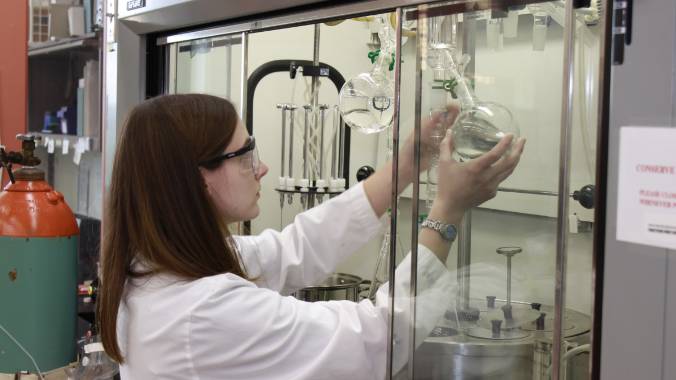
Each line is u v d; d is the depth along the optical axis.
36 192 1.71
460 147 1.06
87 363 1.69
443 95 1.06
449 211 1.08
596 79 0.85
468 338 1.06
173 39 1.65
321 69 1.96
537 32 0.97
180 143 1.10
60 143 2.81
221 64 1.63
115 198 1.15
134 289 1.13
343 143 2.13
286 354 1.07
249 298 1.08
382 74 1.38
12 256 1.66
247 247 1.38
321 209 1.40
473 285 1.07
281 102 2.32
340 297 1.82
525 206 1.00
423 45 1.05
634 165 0.75
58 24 2.68
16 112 2.06
